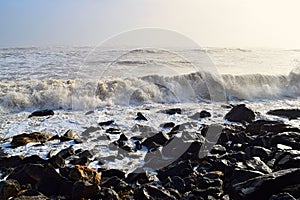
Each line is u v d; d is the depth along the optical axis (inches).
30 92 440.8
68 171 196.1
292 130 279.7
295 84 563.8
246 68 719.1
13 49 1320.1
